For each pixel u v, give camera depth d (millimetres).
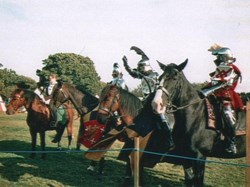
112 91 7902
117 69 9336
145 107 7645
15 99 10602
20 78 44156
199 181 6953
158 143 7219
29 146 12859
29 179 8492
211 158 11914
